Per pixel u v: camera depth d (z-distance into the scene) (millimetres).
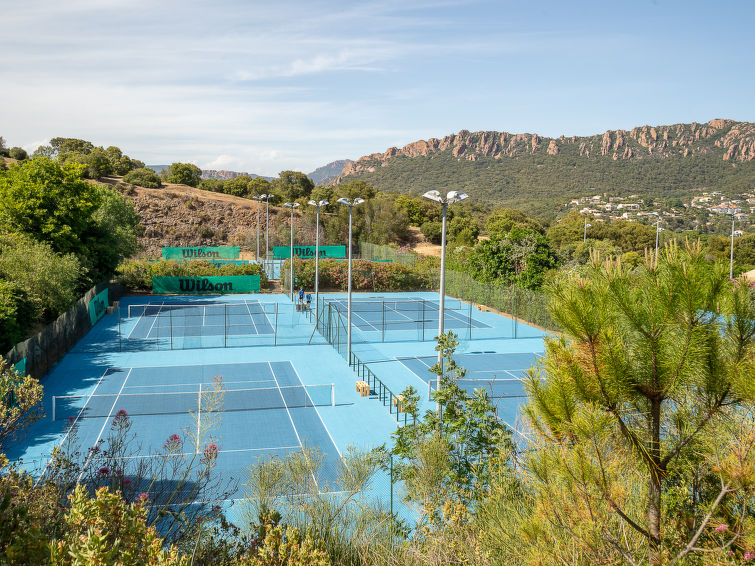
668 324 5348
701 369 5355
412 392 13531
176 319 48500
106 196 65375
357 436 22641
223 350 37719
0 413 7715
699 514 5559
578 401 5906
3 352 29781
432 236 104312
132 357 35344
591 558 5359
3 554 4430
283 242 91312
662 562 5191
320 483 16672
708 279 5305
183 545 6871
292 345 39500
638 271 5852
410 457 12203
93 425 23172
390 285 67438
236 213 103938
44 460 19125
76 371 31938
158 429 22812
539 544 5652
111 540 5035
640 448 5641
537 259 56500
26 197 46938
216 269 66000
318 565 5820
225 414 25000
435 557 7172
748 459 4941
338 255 89562
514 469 8172
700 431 5562
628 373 5555
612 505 5387
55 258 39250
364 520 9117
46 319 40844
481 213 157625
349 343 34438
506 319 49906
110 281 56969
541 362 6484
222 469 18641
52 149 122375
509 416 23578
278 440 22031
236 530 7609
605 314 5578
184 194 105438
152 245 92500
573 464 5508
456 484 10523
